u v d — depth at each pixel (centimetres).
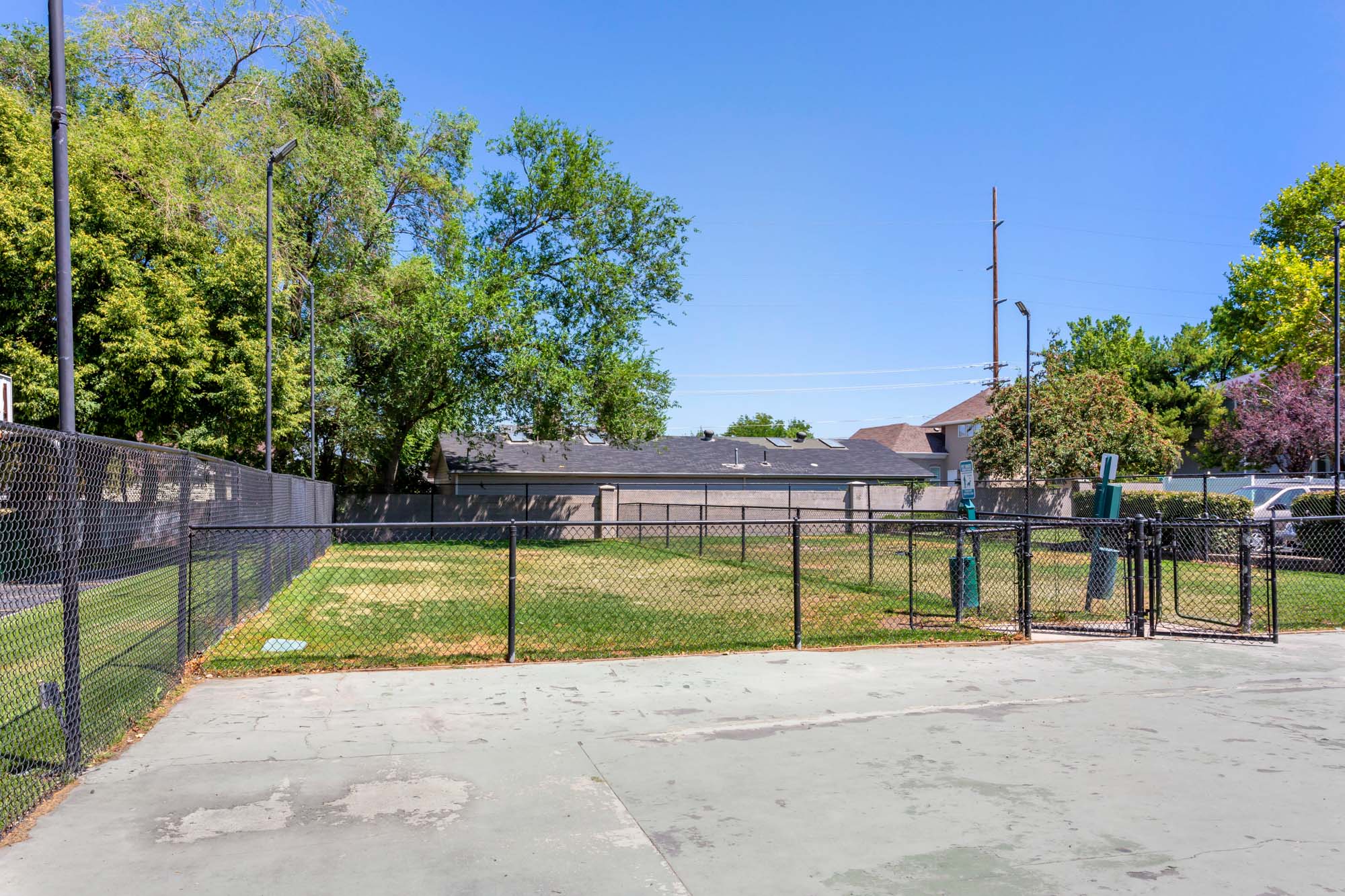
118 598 574
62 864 375
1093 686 716
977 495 3284
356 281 2505
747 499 3303
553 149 3064
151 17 2419
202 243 1844
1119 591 1312
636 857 389
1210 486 3023
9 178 1571
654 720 611
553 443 3744
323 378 2402
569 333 2933
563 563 1853
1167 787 482
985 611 1117
